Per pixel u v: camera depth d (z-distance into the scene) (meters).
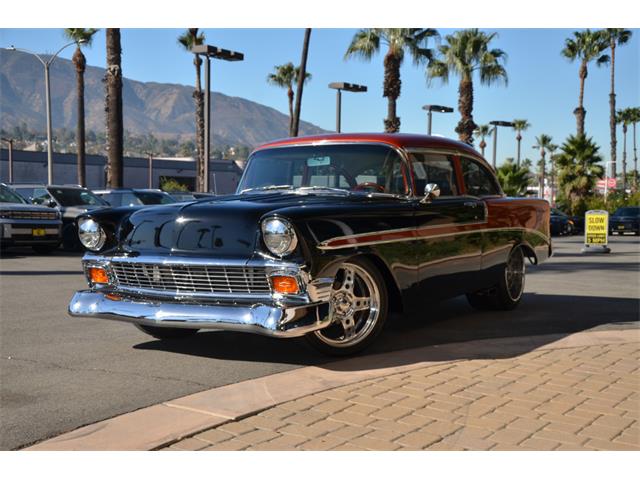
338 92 23.72
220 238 4.82
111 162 22.36
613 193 48.16
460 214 6.24
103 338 5.99
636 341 5.85
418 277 5.67
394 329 6.43
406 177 5.80
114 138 22.34
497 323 6.75
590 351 5.46
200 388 4.44
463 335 6.15
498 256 6.93
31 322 6.74
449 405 4.05
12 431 3.64
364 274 5.19
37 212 14.61
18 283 9.84
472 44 33.19
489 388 4.40
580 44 51.97
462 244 6.26
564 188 44.09
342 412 3.92
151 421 3.75
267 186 6.10
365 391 4.31
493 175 7.18
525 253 7.64
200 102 41.78
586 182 42.97
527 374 4.74
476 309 7.60
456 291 6.28
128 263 5.05
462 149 6.66
